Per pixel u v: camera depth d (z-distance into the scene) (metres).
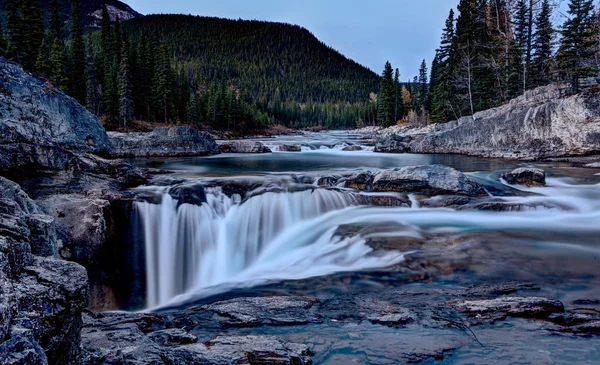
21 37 49.69
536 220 10.35
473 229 9.49
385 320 5.00
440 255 7.75
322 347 4.30
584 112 21.11
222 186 11.54
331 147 39.16
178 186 10.93
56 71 47.84
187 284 9.04
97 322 4.70
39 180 9.20
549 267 7.01
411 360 4.00
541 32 39.47
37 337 2.56
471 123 28.72
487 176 16.56
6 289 2.57
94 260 8.00
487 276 6.72
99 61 66.38
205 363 3.49
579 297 5.71
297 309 5.48
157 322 4.96
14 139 9.39
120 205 9.24
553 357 4.01
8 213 3.92
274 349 3.98
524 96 27.95
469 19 44.41
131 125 56.03
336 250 8.88
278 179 13.63
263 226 10.98
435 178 12.47
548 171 18.61
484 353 4.12
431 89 61.03
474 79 41.00
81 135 12.91
